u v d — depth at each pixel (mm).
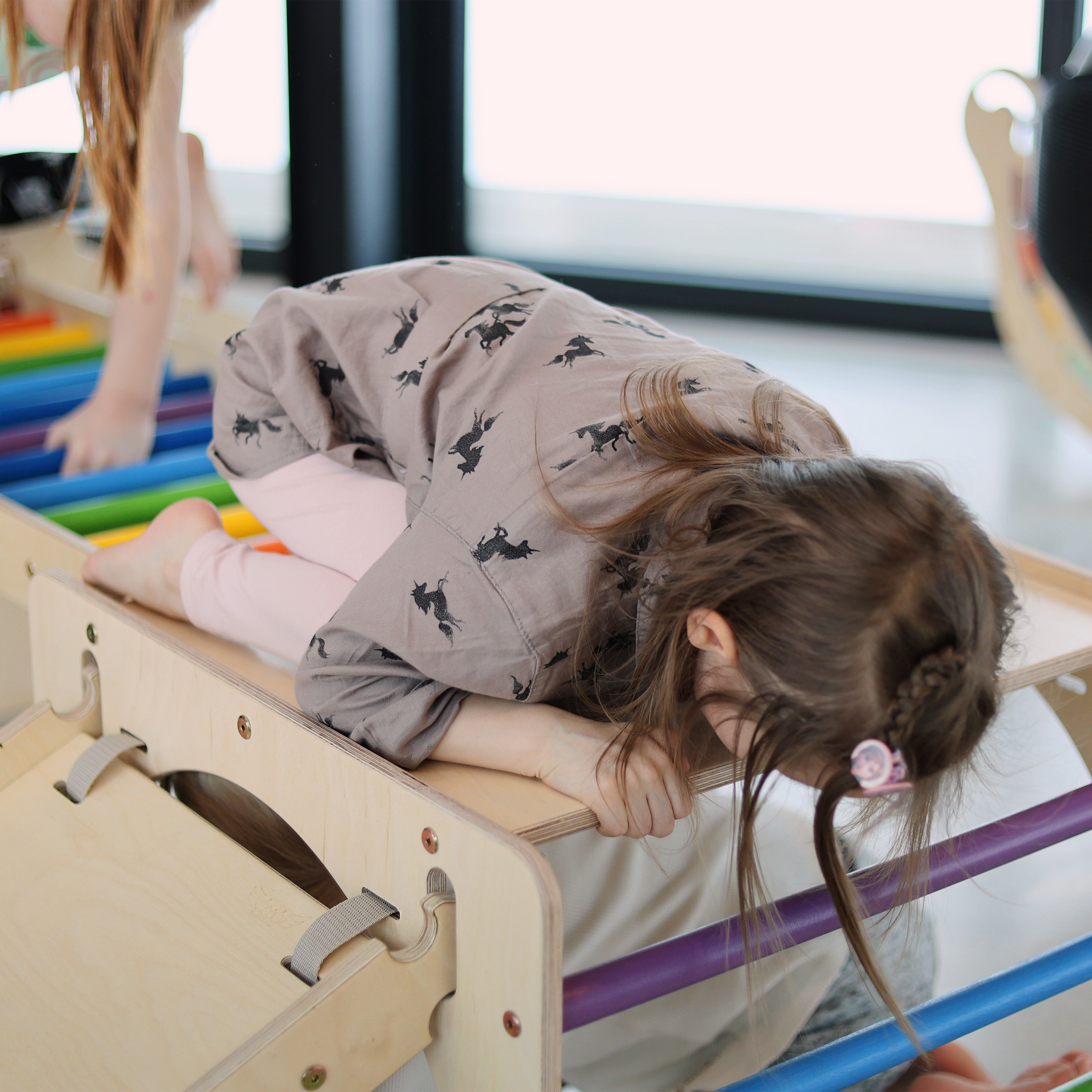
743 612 704
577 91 3418
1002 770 1267
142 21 1166
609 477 768
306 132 3018
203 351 1831
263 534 1380
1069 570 1094
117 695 1000
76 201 1771
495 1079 725
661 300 3402
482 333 882
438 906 735
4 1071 786
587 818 769
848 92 3289
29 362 1778
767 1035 1012
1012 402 2705
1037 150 1135
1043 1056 1084
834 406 2652
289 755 840
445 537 783
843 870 723
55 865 913
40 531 1192
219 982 774
